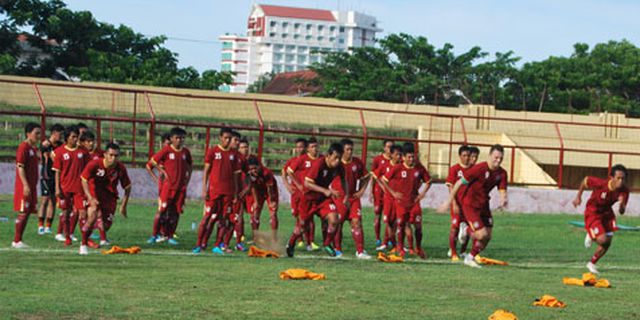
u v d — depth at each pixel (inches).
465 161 587.8
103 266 440.1
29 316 302.2
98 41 1888.5
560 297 393.1
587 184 509.7
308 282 407.8
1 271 406.6
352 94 2386.8
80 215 553.3
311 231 610.9
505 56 2481.5
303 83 2760.8
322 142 1453.0
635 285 451.2
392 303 356.5
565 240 784.9
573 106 2529.5
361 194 558.6
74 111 1343.5
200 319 308.5
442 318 327.0
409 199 588.1
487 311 345.1
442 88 2391.7
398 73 2379.4
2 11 1813.5
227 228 565.6
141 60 1904.5
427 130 1504.7
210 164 558.6
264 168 606.2
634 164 1668.3
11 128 1277.1
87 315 308.0
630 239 825.5
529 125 1728.6
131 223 741.9
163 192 606.9
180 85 1904.5
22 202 524.7
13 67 1694.1
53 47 1857.8
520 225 932.6
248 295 363.3
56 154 561.9
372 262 523.2
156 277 406.9
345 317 321.7
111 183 537.6
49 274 403.9
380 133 1512.1
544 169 1659.7
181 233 692.7
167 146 613.3
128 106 1414.9
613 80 2500.0
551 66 2544.3
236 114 1493.6
